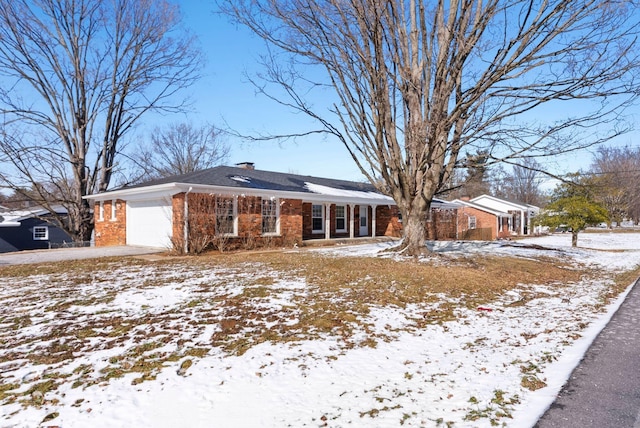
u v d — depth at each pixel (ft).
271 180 60.54
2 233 78.64
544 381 12.02
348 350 14.79
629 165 150.82
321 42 33.73
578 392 11.15
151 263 35.65
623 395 10.93
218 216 46.83
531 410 10.07
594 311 22.11
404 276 28.37
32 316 18.22
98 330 16.31
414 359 14.05
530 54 27.48
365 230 76.13
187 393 11.17
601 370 12.85
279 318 18.17
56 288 24.21
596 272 39.96
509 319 20.16
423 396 10.97
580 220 63.82
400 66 33.73
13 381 11.87
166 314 18.45
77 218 69.46
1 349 14.35
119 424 9.59
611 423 9.33
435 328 18.11
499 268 36.32
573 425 9.26
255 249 49.57
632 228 159.33
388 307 20.86
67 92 69.15
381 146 35.86
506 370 12.96
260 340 15.46
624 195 152.56
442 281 27.73
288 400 10.76
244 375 12.36
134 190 49.39
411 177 37.73
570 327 18.49
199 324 17.06
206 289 23.48
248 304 20.13
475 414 9.85
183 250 42.70
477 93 30.19
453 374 12.62
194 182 45.98
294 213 56.18
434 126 31.37
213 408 10.34
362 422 9.50
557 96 27.43
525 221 131.95
